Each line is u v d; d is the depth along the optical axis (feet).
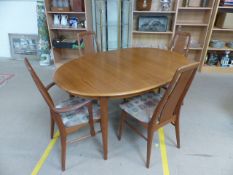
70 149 6.12
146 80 5.23
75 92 4.72
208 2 10.49
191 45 11.53
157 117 4.90
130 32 11.54
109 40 12.09
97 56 7.15
